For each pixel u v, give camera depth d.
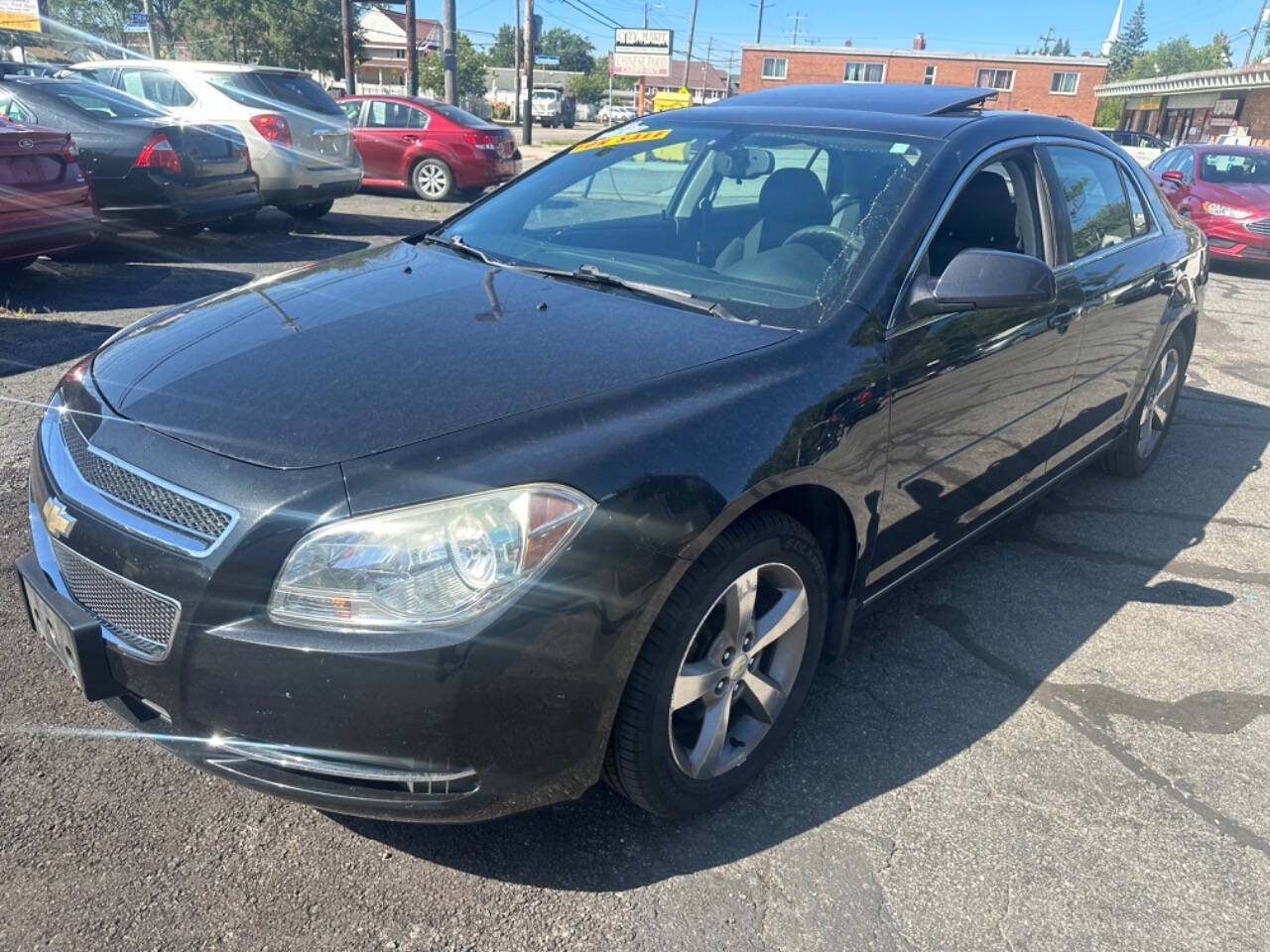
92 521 2.05
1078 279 3.51
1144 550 4.10
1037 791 2.60
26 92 7.70
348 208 12.42
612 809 2.44
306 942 2.01
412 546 1.83
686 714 2.36
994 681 3.10
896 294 2.68
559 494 1.90
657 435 2.08
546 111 53.84
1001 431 3.19
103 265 7.91
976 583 3.73
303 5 41.56
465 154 13.29
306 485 1.88
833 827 2.43
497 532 1.85
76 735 2.55
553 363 2.26
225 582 1.87
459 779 1.95
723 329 2.51
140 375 2.32
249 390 2.16
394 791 1.95
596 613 1.93
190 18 42.47
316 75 46.53
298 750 1.90
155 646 1.98
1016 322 3.09
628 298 2.71
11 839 2.20
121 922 2.02
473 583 1.84
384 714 1.84
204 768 2.00
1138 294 3.97
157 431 2.08
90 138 7.71
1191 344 4.89
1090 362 3.71
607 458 1.99
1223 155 11.95
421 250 3.23
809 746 2.73
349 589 1.83
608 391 2.17
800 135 3.25
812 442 2.32
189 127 8.17
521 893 2.17
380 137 13.44
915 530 2.91
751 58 51.41
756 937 2.10
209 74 9.54
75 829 2.25
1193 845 2.44
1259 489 4.84
